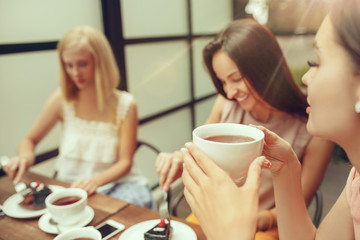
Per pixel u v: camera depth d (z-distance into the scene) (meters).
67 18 2.00
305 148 1.19
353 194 0.69
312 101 0.52
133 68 2.51
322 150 1.14
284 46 3.72
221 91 1.30
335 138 0.54
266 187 1.22
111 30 2.20
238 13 3.90
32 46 1.80
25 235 0.87
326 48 0.49
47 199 0.92
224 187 0.48
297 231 0.76
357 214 0.67
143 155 2.70
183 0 2.97
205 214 0.50
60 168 1.68
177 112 3.10
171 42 2.88
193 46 3.21
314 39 0.53
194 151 0.51
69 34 1.52
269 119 1.26
